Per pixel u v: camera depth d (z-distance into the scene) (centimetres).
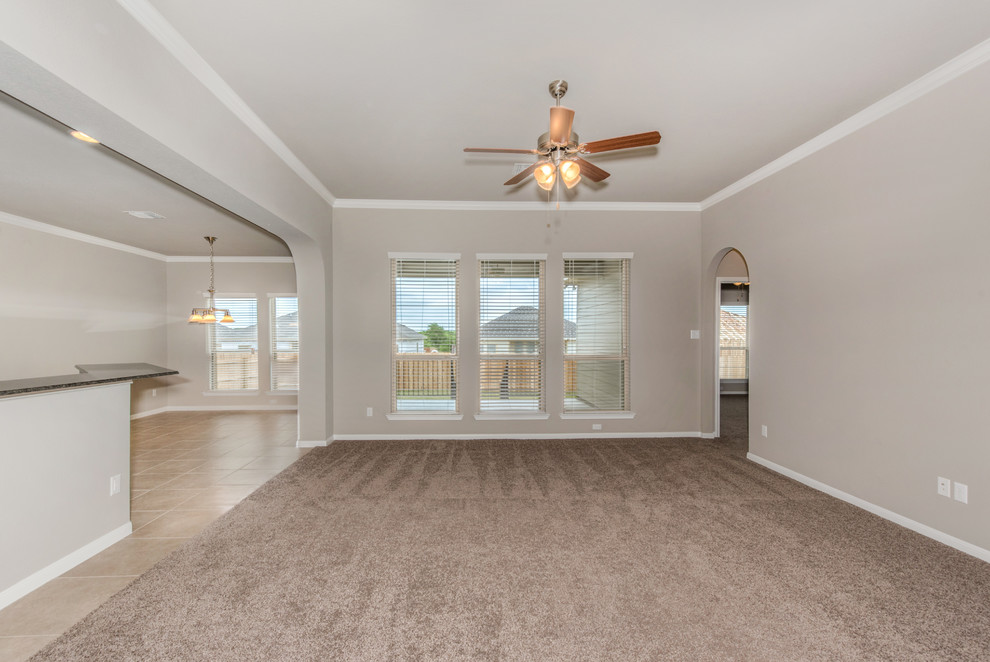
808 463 344
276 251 654
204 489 346
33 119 256
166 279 692
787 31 209
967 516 236
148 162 228
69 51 155
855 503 303
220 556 239
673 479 361
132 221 484
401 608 195
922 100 254
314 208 420
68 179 351
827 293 322
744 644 172
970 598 200
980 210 227
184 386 698
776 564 230
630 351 497
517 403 494
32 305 492
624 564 231
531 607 196
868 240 289
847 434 308
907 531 263
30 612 195
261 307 702
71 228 516
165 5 188
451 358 493
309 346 464
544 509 301
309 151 348
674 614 191
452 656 166
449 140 328
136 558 241
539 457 422
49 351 511
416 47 221
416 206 481
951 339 241
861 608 193
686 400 501
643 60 232
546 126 306
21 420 208
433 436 489
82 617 191
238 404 705
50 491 220
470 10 195
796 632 179
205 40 213
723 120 299
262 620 187
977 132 227
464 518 288
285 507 306
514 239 489
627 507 304
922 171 254
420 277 490
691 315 499
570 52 225
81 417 238
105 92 171
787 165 358
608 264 499
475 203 484
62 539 226
